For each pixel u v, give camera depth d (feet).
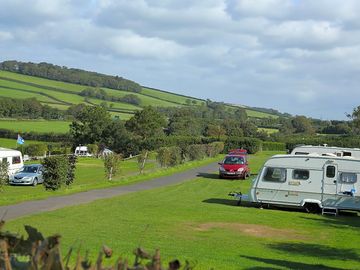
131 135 278.05
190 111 391.45
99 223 53.83
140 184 103.24
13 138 296.51
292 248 47.32
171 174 129.29
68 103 415.64
